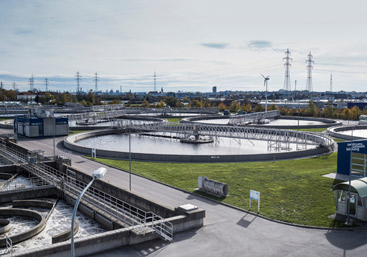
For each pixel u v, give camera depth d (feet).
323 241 79.41
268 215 95.91
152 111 514.27
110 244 75.87
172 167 160.76
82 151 200.03
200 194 116.47
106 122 405.18
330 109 471.21
